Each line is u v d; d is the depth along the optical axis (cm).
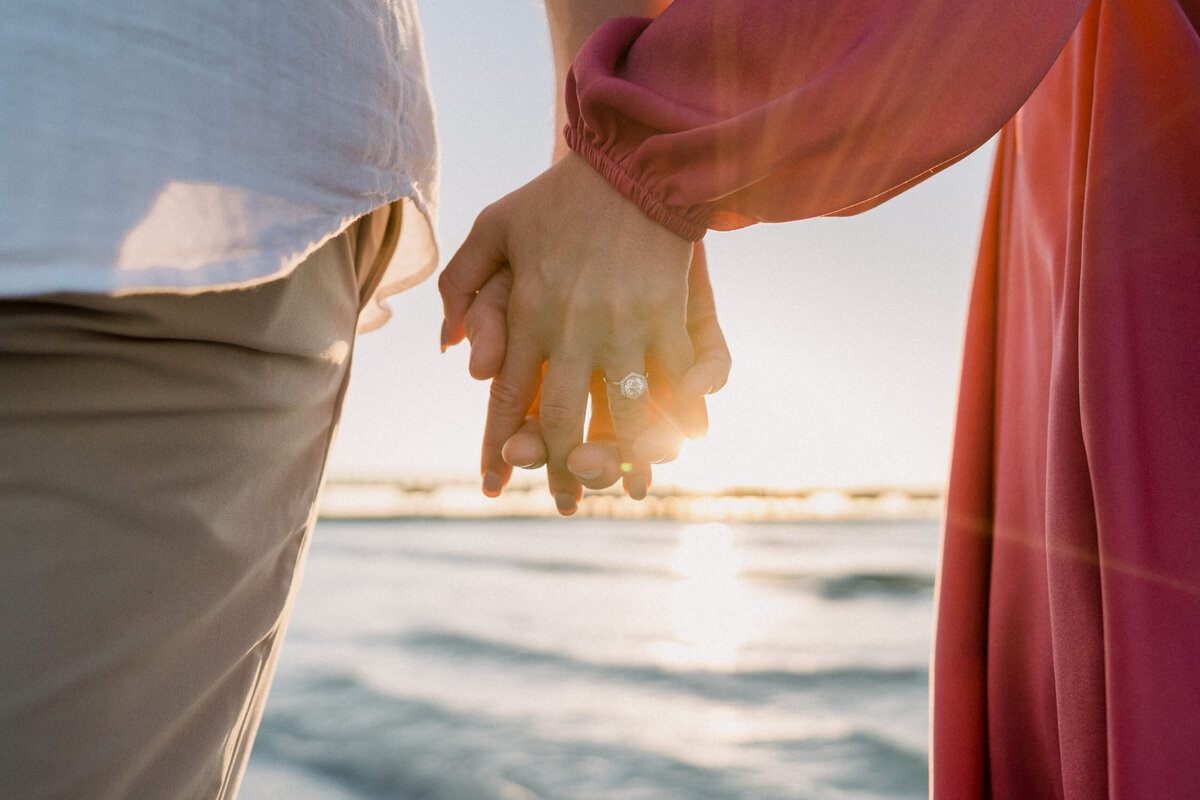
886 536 4106
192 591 57
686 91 79
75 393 49
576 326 83
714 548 3556
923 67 68
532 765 931
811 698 1235
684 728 1076
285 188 55
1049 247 77
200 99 50
